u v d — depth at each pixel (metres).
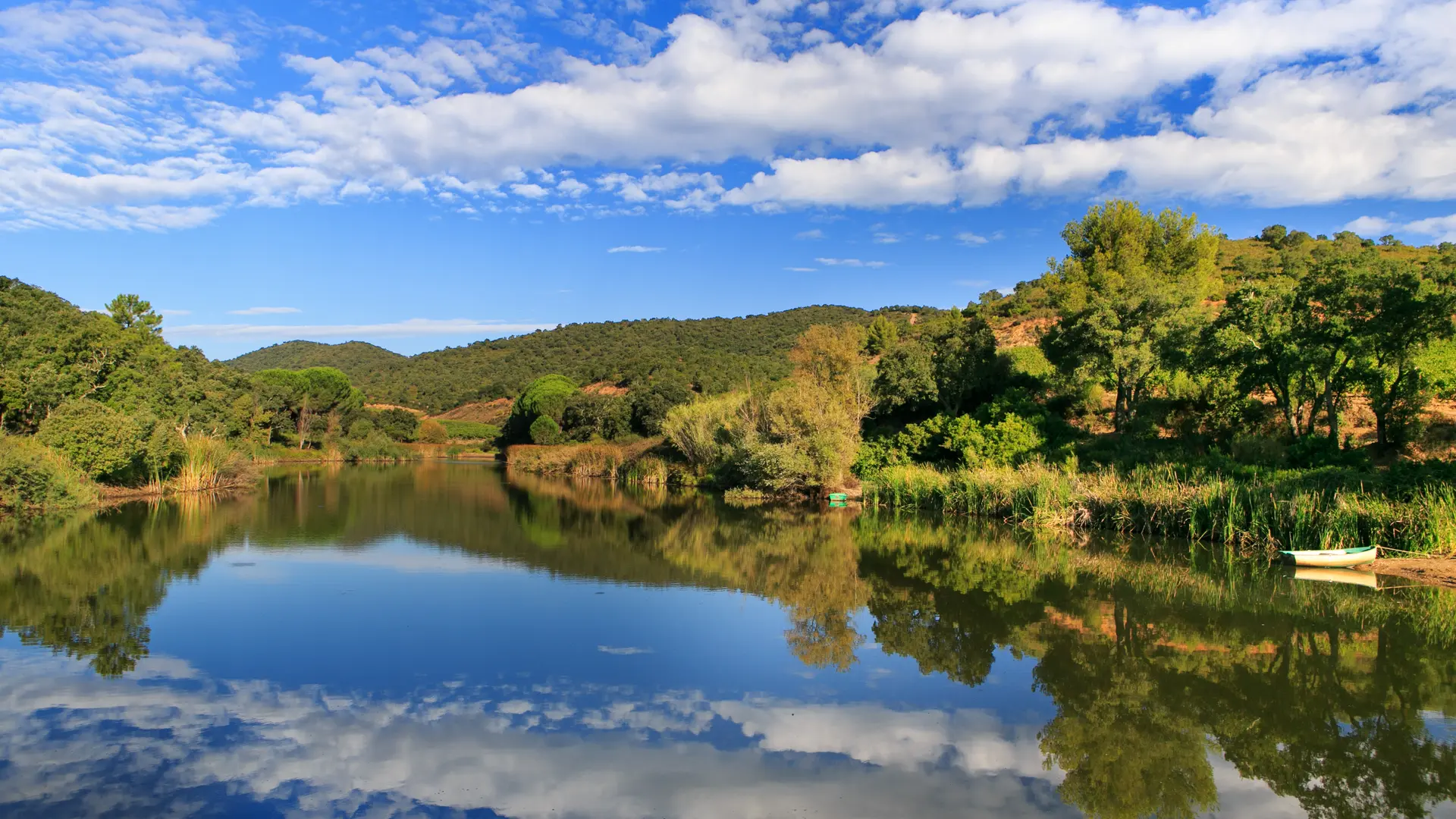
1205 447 25.86
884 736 7.87
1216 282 43.56
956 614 12.68
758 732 7.95
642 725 8.10
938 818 6.24
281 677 9.42
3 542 19.17
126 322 57.56
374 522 24.42
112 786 6.60
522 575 16.05
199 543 19.59
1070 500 21.73
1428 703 8.73
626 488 39.88
